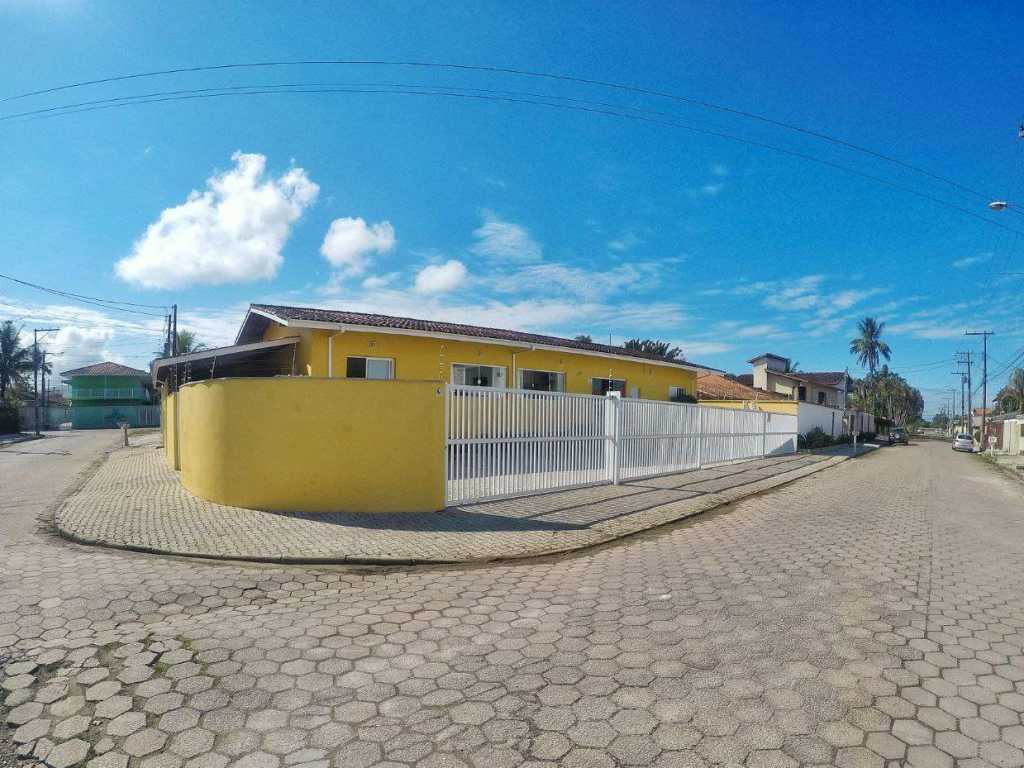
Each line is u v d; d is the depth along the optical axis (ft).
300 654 12.35
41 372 165.37
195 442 29.94
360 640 13.12
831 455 83.76
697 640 12.89
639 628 13.66
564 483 34.17
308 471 25.90
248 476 26.25
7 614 14.35
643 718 9.68
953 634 13.26
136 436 107.14
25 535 23.20
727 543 23.11
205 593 16.19
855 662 11.75
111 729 9.50
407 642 13.00
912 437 263.29
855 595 16.10
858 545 22.82
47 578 17.21
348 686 10.94
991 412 224.33
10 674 11.30
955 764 8.41
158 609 14.89
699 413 50.24
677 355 139.54
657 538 24.14
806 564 19.63
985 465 85.81
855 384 231.71
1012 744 8.92
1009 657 12.05
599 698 10.37
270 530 22.79
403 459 26.43
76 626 13.65
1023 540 25.43
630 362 71.41
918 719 9.62
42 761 8.71
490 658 12.13
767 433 70.08
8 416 131.03
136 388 178.09
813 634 13.19
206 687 10.88
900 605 15.26
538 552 20.95
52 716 9.90
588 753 8.71
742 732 9.23
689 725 9.45
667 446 44.68
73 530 23.17
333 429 25.96
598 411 36.91
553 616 14.60
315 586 17.16
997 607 15.28
